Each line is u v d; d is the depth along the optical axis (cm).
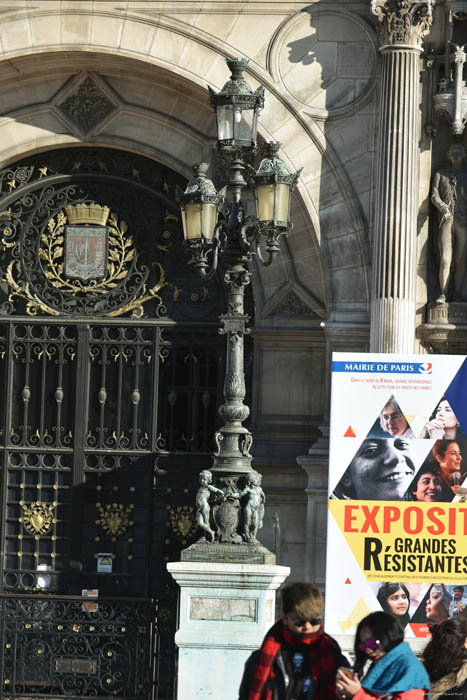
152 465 1565
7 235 1593
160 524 1562
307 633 735
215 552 1165
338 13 1482
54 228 1594
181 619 1157
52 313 1579
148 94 1553
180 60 1489
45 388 1577
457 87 1425
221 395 1571
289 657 738
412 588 1120
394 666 705
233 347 1196
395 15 1422
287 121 1482
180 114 1552
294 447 1510
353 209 1465
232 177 1183
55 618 1455
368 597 1120
